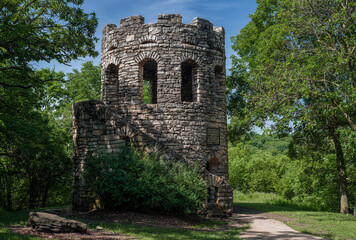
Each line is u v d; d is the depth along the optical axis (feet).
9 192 67.87
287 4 54.39
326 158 79.51
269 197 91.20
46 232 25.29
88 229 28.22
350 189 80.02
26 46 46.78
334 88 53.21
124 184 36.96
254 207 60.85
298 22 51.88
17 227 27.43
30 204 69.97
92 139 47.52
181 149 49.75
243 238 29.30
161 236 27.07
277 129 51.70
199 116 51.44
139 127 50.47
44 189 72.59
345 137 46.80
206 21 54.49
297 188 108.47
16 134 51.47
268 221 41.96
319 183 87.51
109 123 45.93
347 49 48.91
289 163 143.13
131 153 40.34
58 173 71.20
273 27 60.90
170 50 51.37
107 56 56.03
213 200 43.60
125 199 36.78
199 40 53.16
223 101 55.52
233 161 135.23
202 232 30.71
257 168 139.85
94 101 48.06
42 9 56.39
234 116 78.64
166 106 50.37
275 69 52.16
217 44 55.21
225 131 55.21
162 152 42.01
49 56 47.65
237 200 83.46
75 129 51.06
